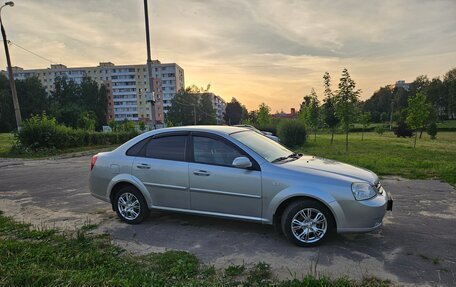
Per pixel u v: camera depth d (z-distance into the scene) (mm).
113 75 110625
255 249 3920
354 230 3818
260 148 4609
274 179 4062
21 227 4848
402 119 41969
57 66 112500
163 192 4754
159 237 4395
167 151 4820
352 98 17781
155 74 112750
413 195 6285
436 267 3344
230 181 4285
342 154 15133
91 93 86438
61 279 3057
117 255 3762
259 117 39031
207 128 4773
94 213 5625
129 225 4934
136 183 4875
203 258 3682
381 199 3936
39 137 18188
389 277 3135
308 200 3957
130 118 111438
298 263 3506
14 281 3031
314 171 4082
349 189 3820
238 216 4324
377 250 3807
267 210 4117
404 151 16688
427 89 85812
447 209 5383
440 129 56719
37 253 3701
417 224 4680
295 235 3986
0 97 59188
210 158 4512
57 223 5078
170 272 3260
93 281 3010
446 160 11789
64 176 9766
